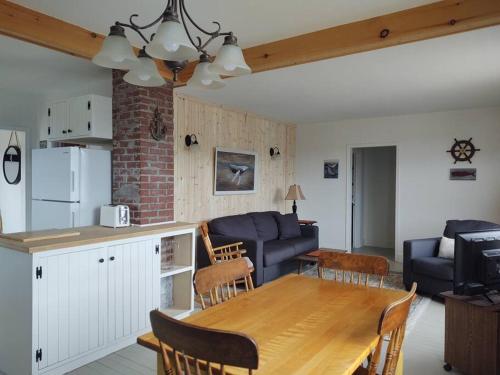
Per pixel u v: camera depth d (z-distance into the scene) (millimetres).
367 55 3314
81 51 2900
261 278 4621
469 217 5688
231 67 1749
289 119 6730
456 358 2662
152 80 2035
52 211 3652
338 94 4785
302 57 2988
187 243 3756
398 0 2426
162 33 1479
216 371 1271
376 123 6492
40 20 2637
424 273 4336
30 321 2436
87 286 2746
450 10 2395
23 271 2480
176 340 1163
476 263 2410
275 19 2707
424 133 6043
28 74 4109
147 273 3215
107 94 4320
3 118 4750
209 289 2016
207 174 5352
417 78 4012
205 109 5305
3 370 2662
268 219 5887
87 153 3619
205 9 2541
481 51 3217
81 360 2727
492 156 5500
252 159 6203
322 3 2465
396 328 1448
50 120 4152
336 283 2344
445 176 5875
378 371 2568
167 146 3824
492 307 2467
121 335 3002
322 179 7102
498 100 5066
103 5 2518
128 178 3615
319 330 1588
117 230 3197
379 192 7918
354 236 7727
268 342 1466
